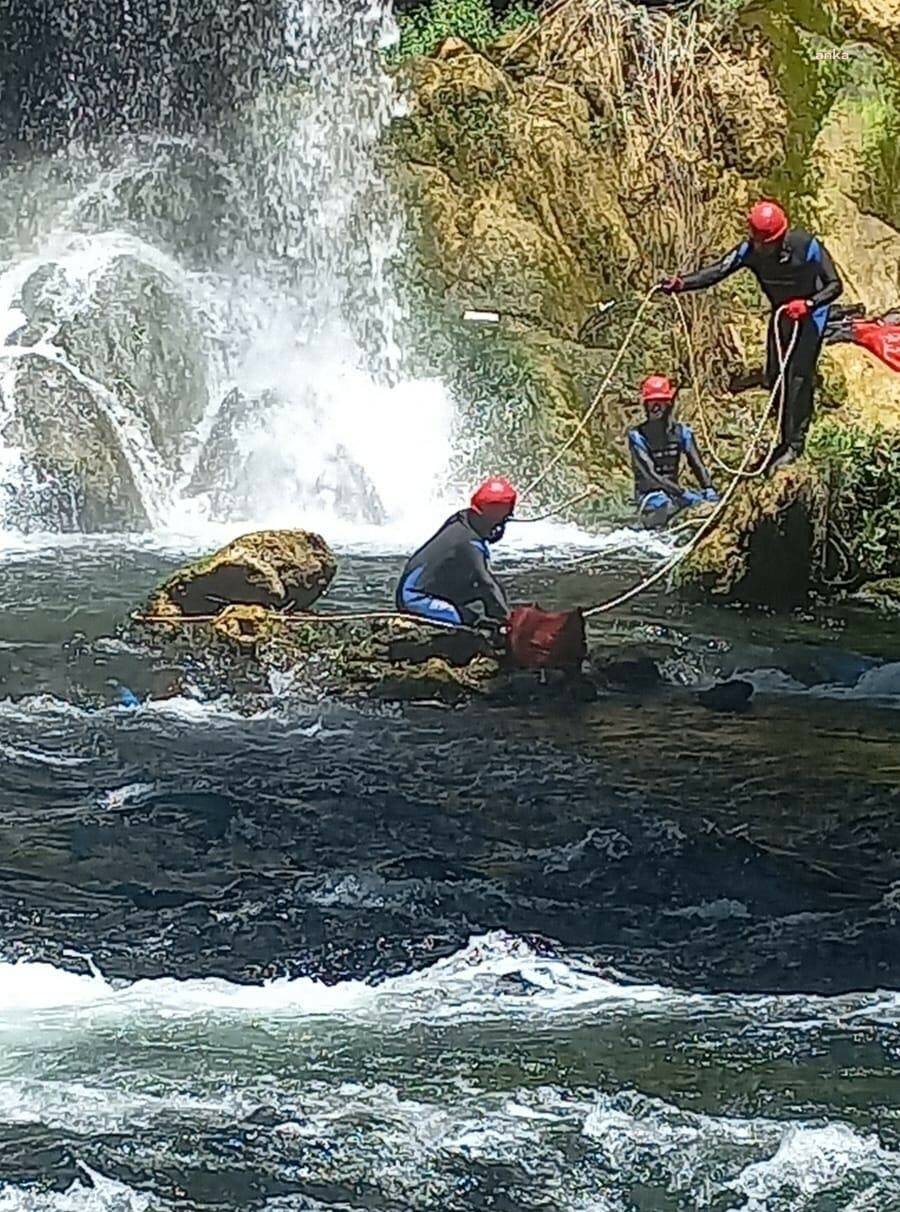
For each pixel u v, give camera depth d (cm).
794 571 1684
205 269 2488
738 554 1681
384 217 2441
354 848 986
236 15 2600
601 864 961
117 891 912
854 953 835
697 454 2036
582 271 2398
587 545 1962
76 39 2598
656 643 1502
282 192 2506
